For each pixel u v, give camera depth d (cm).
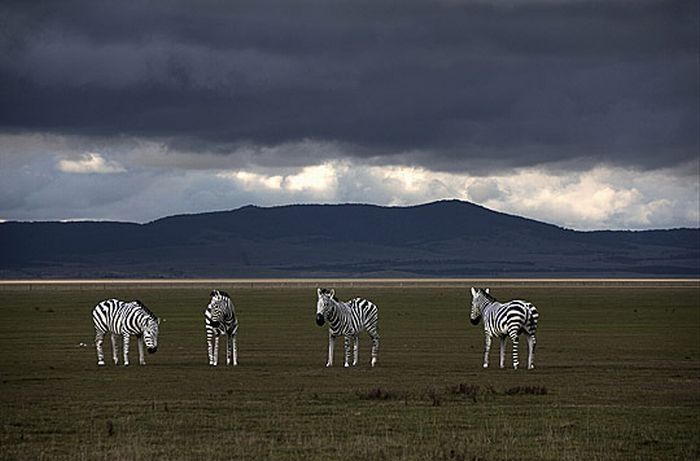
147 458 4725
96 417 6028
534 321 9175
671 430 5575
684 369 9225
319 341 12888
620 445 5112
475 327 15762
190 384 7819
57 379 8194
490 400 6806
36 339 13000
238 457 4747
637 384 7888
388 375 8562
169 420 5881
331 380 8131
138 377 8344
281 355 10850
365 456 4759
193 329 15212
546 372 8881
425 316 18825
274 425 5709
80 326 15625
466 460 4675
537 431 5522
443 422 5822
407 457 4728
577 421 5894
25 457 4759
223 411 6266
